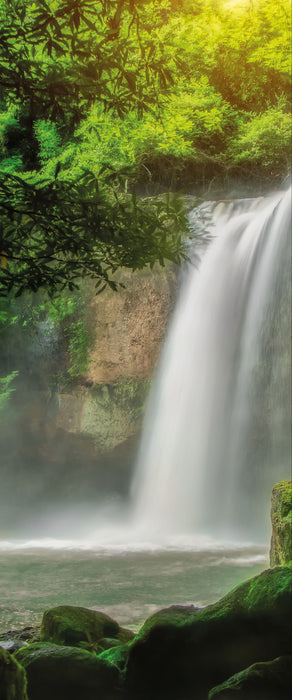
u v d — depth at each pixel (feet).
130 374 71.26
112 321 71.10
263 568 43.83
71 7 15.20
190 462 69.10
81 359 72.33
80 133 62.59
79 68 16.53
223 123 105.19
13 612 31.17
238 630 15.20
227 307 68.18
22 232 16.25
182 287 69.41
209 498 68.28
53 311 67.92
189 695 15.42
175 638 15.69
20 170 67.46
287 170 108.17
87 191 16.19
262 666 14.43
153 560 47.34
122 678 16.16
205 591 36.11
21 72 16.31
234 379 67.41
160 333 69.82
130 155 77.92
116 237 16.70
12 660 13.55
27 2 16.03
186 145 96.84
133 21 16.26
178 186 107.04
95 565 44.93
